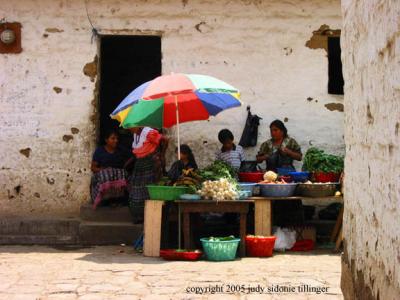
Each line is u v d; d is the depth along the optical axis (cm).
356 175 434
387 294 312
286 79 964
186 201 742
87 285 567
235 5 966
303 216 836
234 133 962
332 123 964
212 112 876
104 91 1328
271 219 792
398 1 283
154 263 693
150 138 833
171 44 965
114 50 1333
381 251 332
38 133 958
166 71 964
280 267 664
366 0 381
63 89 961
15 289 550
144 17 964
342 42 502
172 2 965
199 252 717
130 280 590
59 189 955
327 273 625
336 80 1050
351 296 442
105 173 902
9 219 898
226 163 848
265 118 963
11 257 741
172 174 838
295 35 966
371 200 368
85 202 951
